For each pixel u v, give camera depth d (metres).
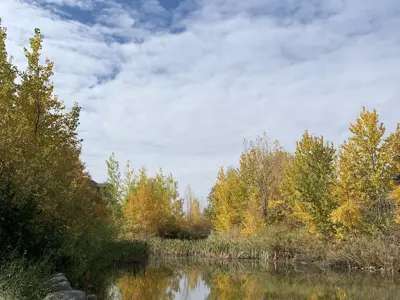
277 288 16.78
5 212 10.00
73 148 15.27
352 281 18.08
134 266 26.33
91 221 15.34
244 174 38.09
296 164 30.05
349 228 23.14
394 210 21.84
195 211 62.75
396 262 20.45
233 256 32.06
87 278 15.24
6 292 7.54
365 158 23.30
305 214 25.72
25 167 11.07
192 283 18.50
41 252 10.97
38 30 14.34
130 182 41.78
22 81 13.85
